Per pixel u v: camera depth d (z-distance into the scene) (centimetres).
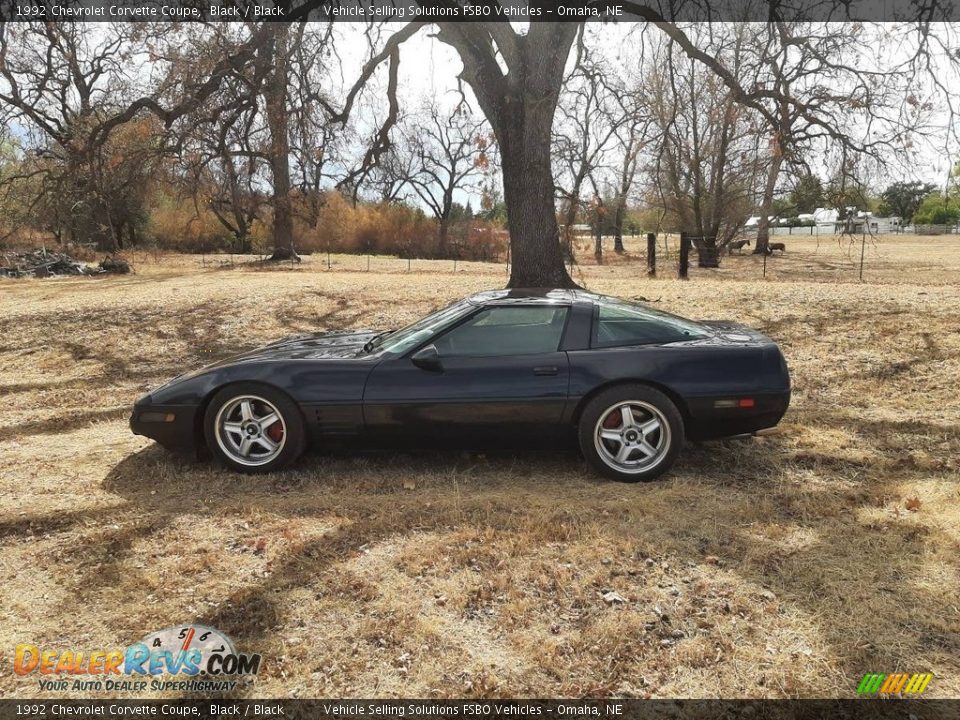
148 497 434
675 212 3366
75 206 1586
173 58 1270
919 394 651
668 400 441
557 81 1177
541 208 1212
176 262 3244
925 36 1141
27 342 1015
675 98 1339
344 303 1223
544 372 445
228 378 462
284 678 261
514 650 275
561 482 452
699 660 266
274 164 1566
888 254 3912
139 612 305
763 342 463
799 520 387
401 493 436
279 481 459
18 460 516
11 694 254
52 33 1686
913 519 384
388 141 1561
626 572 331
